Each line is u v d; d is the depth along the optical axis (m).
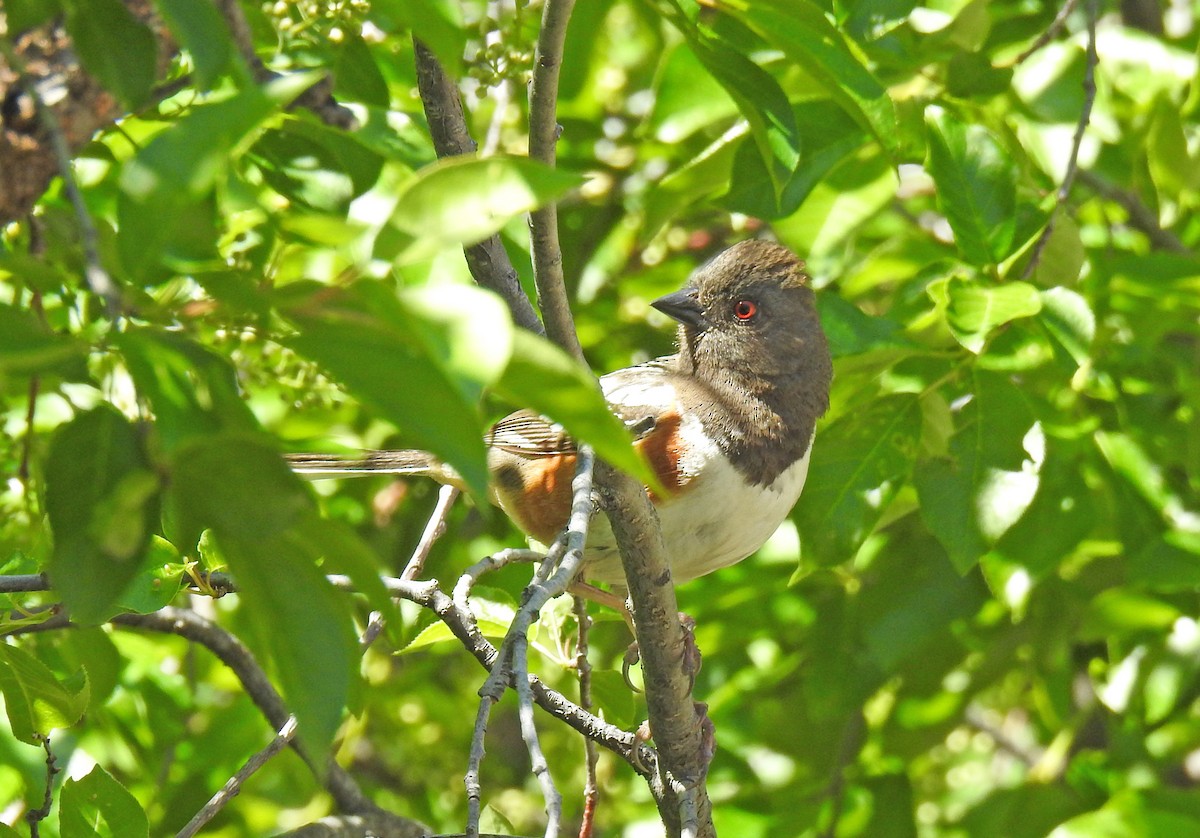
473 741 4.30
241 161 6.34
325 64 6.34
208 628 8.21
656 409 7.89
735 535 8.00
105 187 8.09
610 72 11.68
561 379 2.82
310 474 8.24
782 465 8.07
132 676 9.17
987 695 13.45
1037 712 13.03
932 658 10.45
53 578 2.94
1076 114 8.95
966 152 7.44
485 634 6.92
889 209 11.39
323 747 2.95
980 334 6.48
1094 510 8.39
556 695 6.46
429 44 3.33
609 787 10.67
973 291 6.71
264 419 10.43
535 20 6.66
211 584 5.79
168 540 5.63
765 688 11.20
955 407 8.53
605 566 7.79
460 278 6.74
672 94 8.48
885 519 8.62
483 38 6.39
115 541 2.83
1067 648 10.40
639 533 5.68
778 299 8.23
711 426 7.88
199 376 2.95
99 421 3.00
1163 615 9.33
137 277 2.86
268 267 7.06
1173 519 9.37
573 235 11.38
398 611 3.22
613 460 2.95
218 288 2.74
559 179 2.84
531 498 8.27
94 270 2.83
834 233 9.02
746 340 8.14
